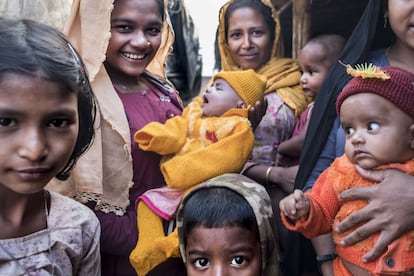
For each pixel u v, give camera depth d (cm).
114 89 192
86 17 183
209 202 157
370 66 148
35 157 104
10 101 101
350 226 147
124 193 183
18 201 118
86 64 182
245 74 203
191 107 203
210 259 154
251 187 164
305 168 183
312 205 150
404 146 142
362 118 144
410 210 141
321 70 256
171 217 181
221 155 185
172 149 187
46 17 219
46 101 104
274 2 347
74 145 114
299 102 253
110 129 182
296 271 196
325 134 179
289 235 197
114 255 190
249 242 154
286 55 362
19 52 104
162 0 210
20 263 116
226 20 288
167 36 247
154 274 186
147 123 196
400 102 139
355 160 149
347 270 156
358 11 316
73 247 126
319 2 307
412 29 166
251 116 201
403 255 142
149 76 223
